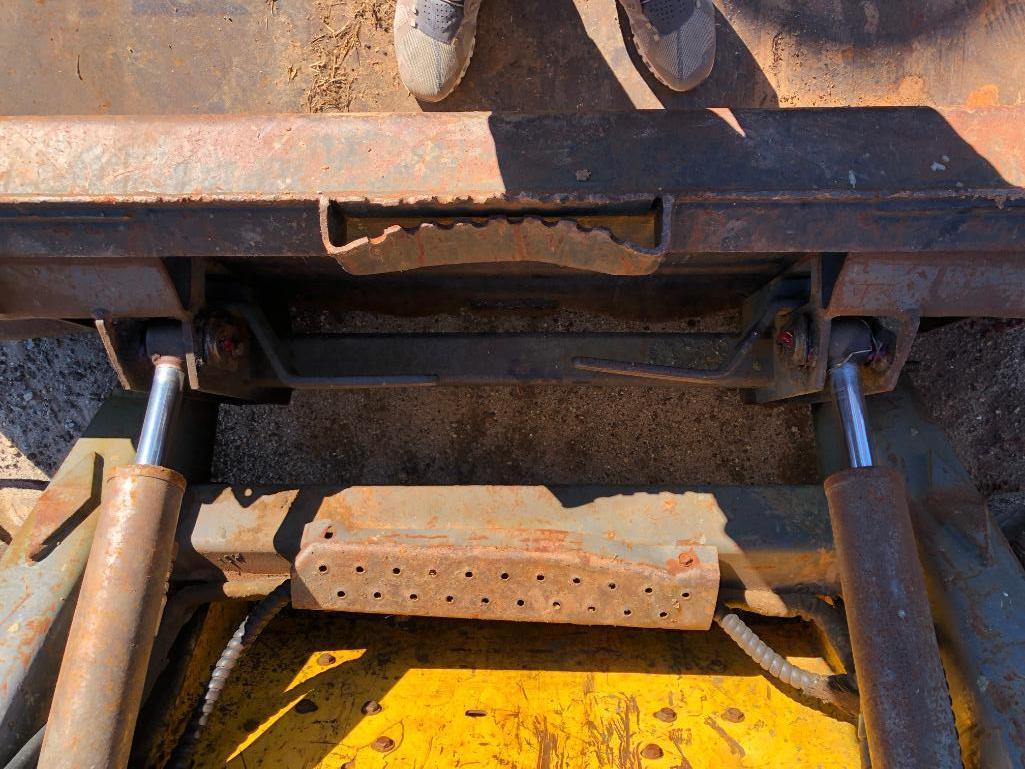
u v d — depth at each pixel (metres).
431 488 1.69
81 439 1.75
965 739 1.41
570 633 1.91
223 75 1.42
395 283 1.81
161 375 1.44
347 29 1.43
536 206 1.17
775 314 1.53
